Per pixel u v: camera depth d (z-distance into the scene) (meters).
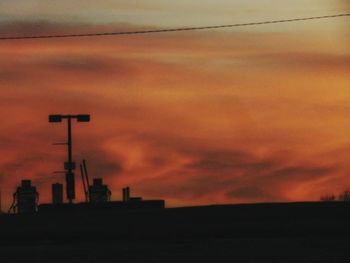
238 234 37.72
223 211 48.66
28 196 68.25
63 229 42.75
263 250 31.38
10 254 32.12
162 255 30.84
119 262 29.28
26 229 43.28
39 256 31.34
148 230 40.88
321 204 49.56
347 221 41.59
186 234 38.66
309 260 28.44
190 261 28.98
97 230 41.78
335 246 32.16
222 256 30.00
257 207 49.72
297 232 37.69
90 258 30.48
